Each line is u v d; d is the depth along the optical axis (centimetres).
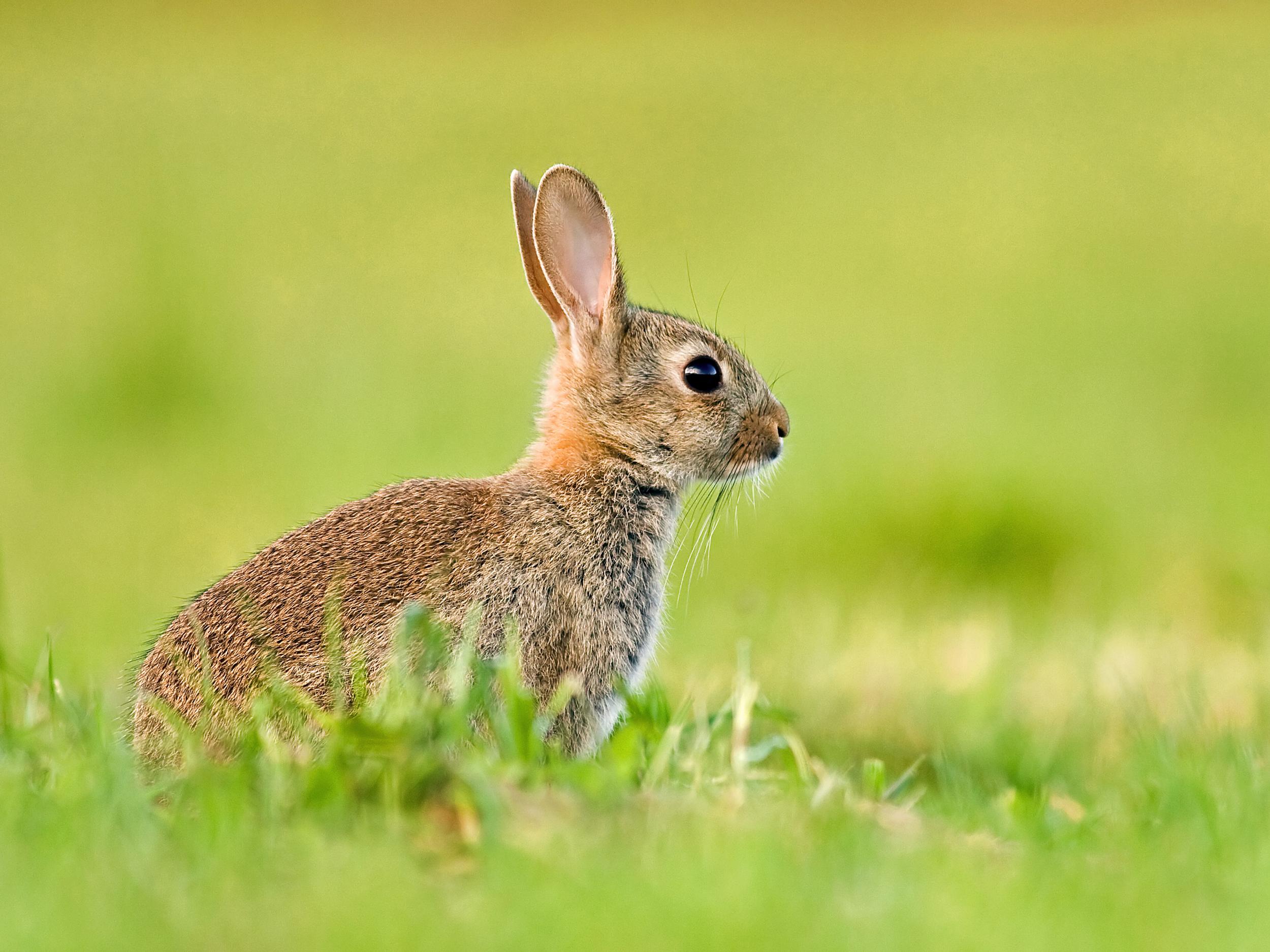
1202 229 3225
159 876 495
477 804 554
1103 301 2833
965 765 884
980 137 3844
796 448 1923
